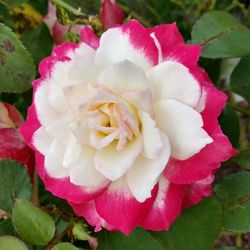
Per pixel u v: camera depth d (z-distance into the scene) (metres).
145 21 0.44
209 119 0.29
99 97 0.27
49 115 0.30
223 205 0.34
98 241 0.34
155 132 0.27
